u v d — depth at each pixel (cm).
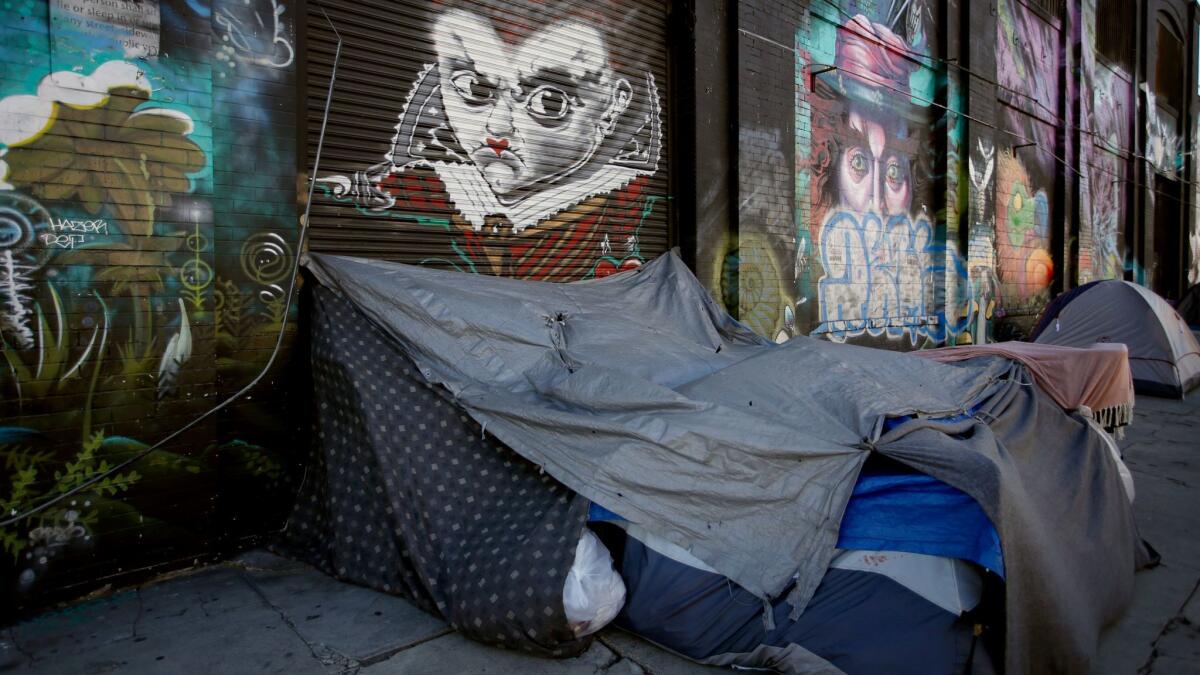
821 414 280
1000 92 975
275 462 353
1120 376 525
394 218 413
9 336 278
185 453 321
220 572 321
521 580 251
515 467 301
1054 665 229
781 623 240
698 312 443
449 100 436
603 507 265
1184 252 1720
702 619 249
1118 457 353
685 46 564
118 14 298
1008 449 285
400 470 303
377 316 338
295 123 356
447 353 332
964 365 406
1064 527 272
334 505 319
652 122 560
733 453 259
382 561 301
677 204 574
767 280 614
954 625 224
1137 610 298
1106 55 1293
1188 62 1670
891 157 792
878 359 339
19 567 281
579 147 508
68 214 289
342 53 389
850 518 248
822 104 685
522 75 472
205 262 325
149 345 310
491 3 453
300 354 360
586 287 430
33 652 252
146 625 271
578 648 252
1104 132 1295
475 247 452
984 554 218
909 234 830
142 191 306
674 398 275
